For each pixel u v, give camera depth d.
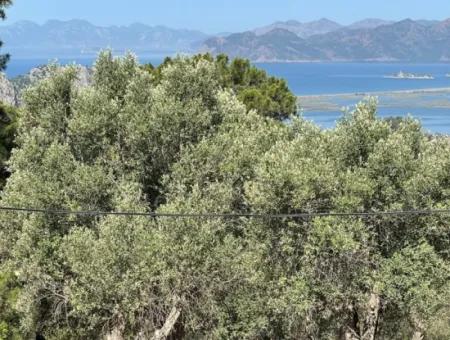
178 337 19.34
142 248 16.23
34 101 21.09
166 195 18.64
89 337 19.33
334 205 16.69
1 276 18.00
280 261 17.06
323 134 18.86
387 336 19.69
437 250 17.47
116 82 21.91
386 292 16.47
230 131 20.31
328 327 18.41
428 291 16.02
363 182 16.59
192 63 21.77
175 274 15.98
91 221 18.42
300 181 16.31
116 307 16.27
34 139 19.48
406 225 16.92
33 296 18.06
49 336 19.70
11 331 17.75
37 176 18.52
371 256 17.09
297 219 16.59
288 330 17.55
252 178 19.12
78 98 20.00
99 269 16.14
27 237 17.73
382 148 17.03
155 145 19.58
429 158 17.38
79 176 18.27
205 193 18.53
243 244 17.89
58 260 17.84
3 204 18.50
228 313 17.22
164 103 19.69
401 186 16.92
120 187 18.33
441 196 17.27
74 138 20.05
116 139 20.02
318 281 16.73
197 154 19.05
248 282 17.00
